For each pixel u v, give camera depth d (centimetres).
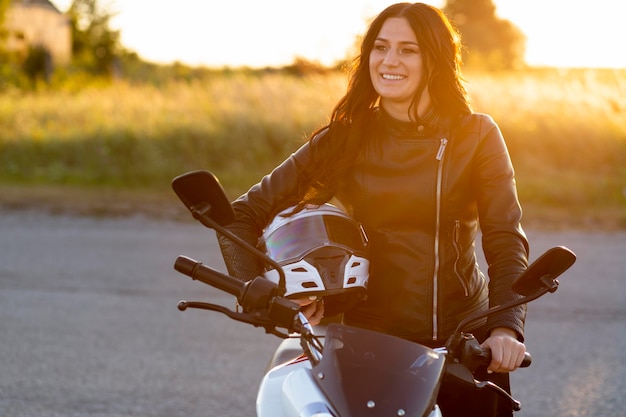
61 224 1292
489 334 275
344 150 314
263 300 251
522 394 628
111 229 1257
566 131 1888
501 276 284
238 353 712
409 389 225
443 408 313
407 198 303
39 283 938
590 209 1449
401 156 307
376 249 307
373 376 228
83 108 2238
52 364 674
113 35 5453
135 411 573
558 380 659
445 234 304
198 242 1168
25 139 1923
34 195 1541
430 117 311
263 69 3600
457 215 305
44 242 1158
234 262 293
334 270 280
